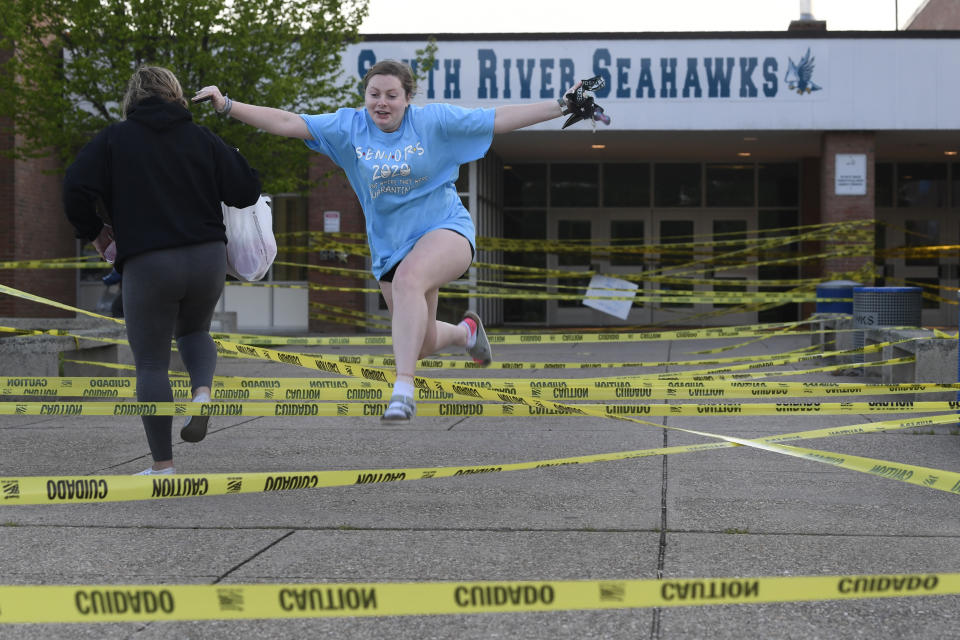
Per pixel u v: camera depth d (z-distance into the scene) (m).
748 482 4.77
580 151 18.58
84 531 3.89
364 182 4.17
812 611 2.95
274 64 11.98
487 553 3.56
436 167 4.12
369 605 2.25
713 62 15.84
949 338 7.48
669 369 10.40
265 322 17.55
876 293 9.54
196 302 4.55
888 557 3.49
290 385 6.16
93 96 11.66
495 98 15.96
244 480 3.62
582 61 15.93
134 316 4.42
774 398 7.97
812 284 15.82
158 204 4.34
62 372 8.22
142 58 11.71
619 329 18.14
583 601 2.29
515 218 19.88
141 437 6.14
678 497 4.45
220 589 2.22
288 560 3.48
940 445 5.77
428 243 4.04
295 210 17.44
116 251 4.39
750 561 3.45
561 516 4.11
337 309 16.30
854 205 15.90
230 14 11.63
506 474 4.98
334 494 4.55
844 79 15.73
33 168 16.30
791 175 19.41
